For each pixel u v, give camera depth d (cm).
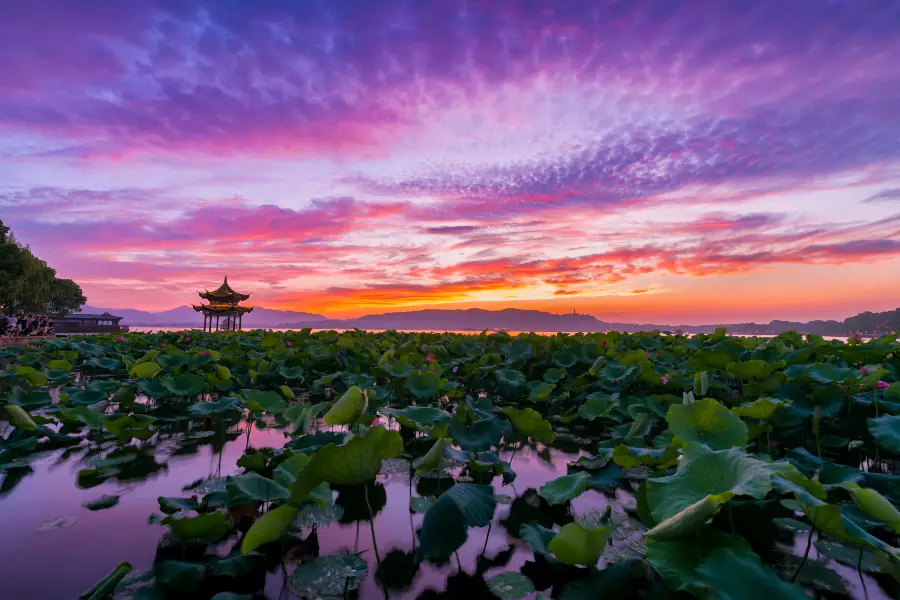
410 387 741
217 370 839
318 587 265
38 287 5522
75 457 538
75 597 257
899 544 305
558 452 578
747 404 456
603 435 665
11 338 2622
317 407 630
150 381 755
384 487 448
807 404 527
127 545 320
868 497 229
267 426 703
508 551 314
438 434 475
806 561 293
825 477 358
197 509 329
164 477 466
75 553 308
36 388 1027
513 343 1142
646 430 507
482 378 952
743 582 183
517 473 492
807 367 613
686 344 1142
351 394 378
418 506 392
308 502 392
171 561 284
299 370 971
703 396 579
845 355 712
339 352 1179
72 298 8369
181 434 652
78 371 1271
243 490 343
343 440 457
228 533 323
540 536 303
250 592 263
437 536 254
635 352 817
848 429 539
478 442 469
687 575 195
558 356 980
